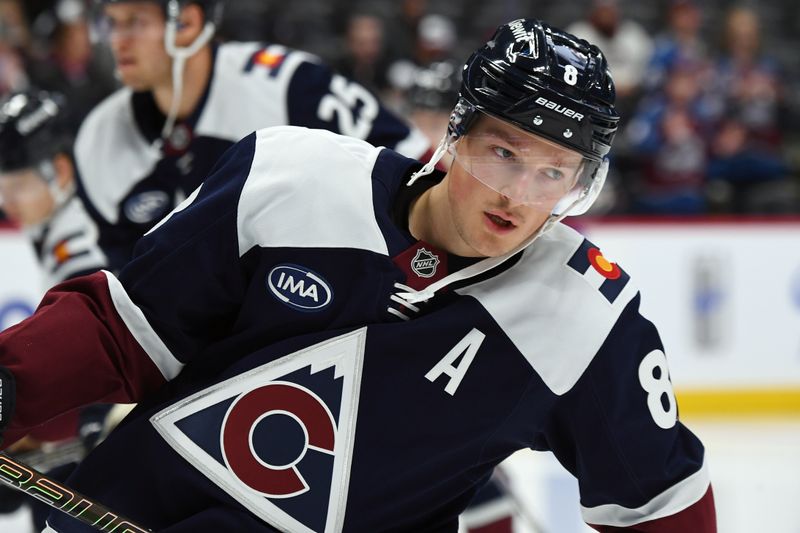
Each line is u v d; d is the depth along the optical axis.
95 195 7.51
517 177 3.98
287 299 4.32
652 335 4.42
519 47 4.06
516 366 4.29
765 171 18.16
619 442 4.38
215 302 4.42
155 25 6.95
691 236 16.20
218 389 4.35
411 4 19.91
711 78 18.69
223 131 7.37
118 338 4.38
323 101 7.42
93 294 4.39
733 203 17.81
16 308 14.35
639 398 4.35
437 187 4.33
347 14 20.84
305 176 4.32
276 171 4.35
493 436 4.39
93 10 7.07
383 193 4.38
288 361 4.30
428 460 4.37
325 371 4.29
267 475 4.34
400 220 4.40
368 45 18.42
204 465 4.37
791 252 16.31
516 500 8.56
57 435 6.71
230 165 4.46
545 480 11.68
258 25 20.16
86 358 4.30
